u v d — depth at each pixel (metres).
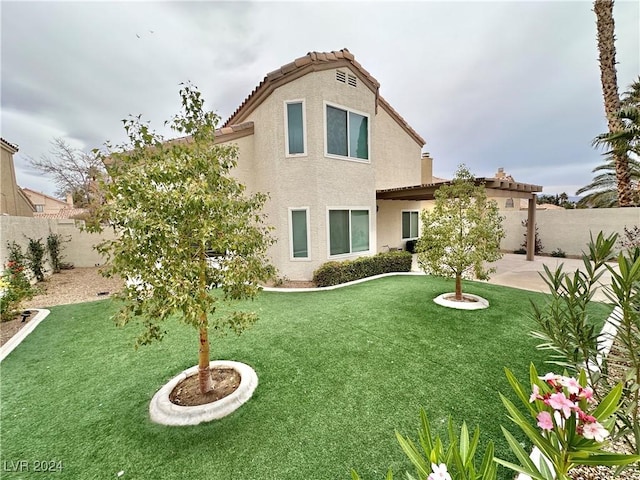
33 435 3.49
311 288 10.58
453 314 7.25
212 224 3.66
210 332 6.47
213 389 4.29
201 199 3.48
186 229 3.71
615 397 1.69
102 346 5.98
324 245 11.71
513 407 1.95
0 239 9.47
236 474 2.87
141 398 4.19
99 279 13.27
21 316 7.75
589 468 2.75
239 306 8.28
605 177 16.77
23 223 11.52
